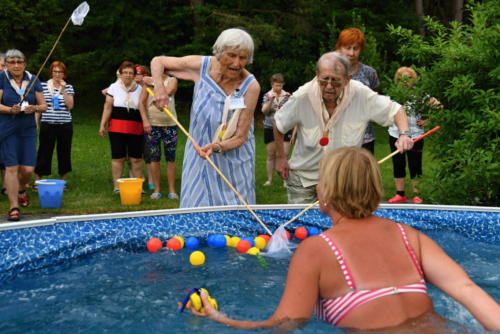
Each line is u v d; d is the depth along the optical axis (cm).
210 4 1792
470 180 519
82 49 1827
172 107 674
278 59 1798
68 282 271
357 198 190
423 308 182
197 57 381
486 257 321
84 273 285
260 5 1809
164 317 225
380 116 381
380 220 195
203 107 378
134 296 251
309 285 182
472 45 558
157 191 682
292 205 393
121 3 1742
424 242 196
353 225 191
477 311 182
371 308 176
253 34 1686
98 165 912
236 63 359
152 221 350
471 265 304
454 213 385
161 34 1844
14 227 300
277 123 393
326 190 194
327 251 184
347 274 180
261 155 1138
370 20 1892
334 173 192
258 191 750
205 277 280
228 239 344
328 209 200
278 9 1827
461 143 523
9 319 227
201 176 388
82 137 1284
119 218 339
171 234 350
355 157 192
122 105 682
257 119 1819
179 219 359
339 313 179
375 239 188
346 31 499
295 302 181
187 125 1709
